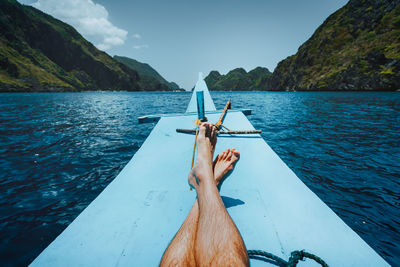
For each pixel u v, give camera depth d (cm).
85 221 130
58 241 113
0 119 946
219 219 75
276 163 209
